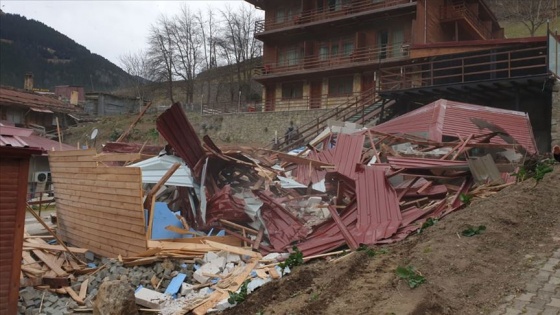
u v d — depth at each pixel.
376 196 9.28
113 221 8.55
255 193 10.27
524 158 11.28
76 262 8.84
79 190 9.52
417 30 25.95
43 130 36.09
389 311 4.68
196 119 33.06
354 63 28.66
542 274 5.34
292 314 5.18
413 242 7.00
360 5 29.81
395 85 22.25
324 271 6.57
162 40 53.16
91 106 47.88
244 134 29.58
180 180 9.95
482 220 6.82
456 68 19.27
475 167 9.28
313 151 13.89
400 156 12.08
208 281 7.19
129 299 5.96
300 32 32.69
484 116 15.34
